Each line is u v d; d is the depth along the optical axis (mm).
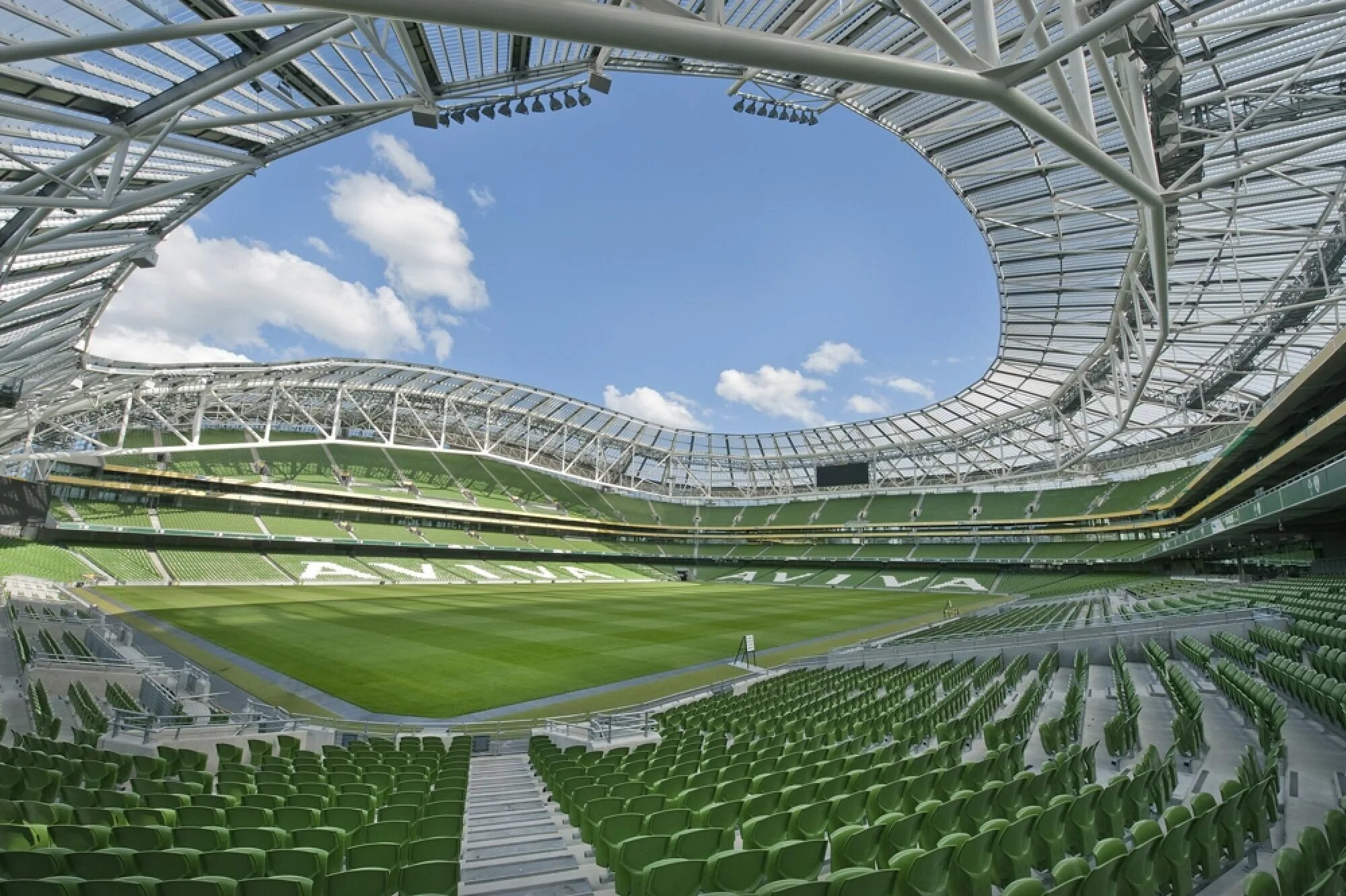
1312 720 9938
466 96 17953
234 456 58844
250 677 20469
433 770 9883
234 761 11055
